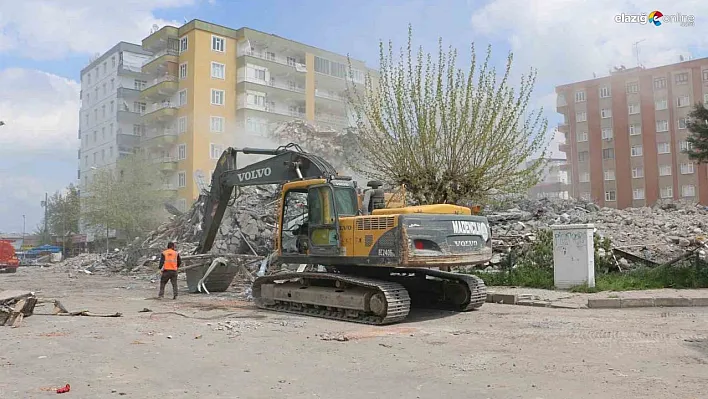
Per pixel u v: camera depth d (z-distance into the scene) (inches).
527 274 642.2
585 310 481.4
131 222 1951.3
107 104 2475.4
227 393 241.4
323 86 2309.3
